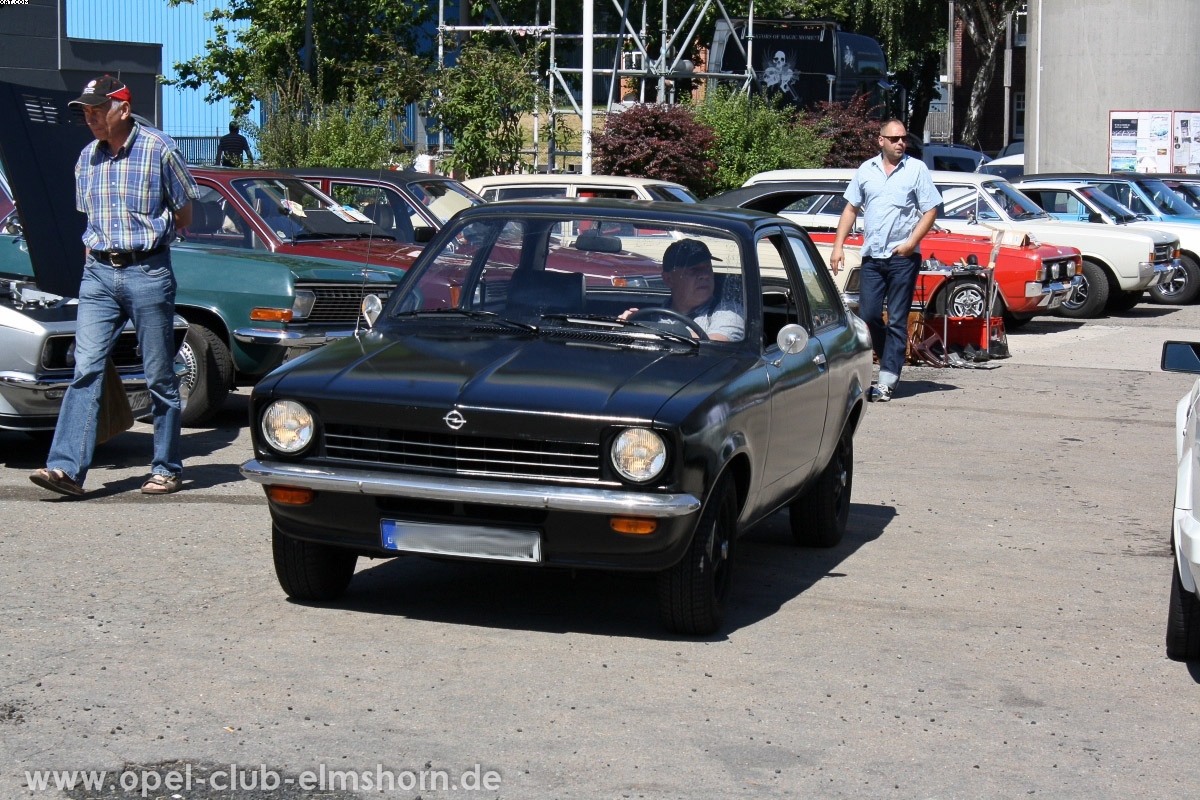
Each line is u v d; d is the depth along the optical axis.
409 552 5.51
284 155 22.14
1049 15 30.77
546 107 24.62
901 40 52.03
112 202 7.80
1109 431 11.52
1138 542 7.83
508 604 6.16
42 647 5.39
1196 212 23.39
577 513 5.30
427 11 34.91
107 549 6.88
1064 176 23.62
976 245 17.78
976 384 13.99
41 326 8.45
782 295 6.82
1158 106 29.91
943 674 5.43
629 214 6.55
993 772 4.48
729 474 5.76
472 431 5.36
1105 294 20.59
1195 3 29.70
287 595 6.14
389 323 6.38
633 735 4.68
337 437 5.56
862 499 8.77
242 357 10.32
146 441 9.86
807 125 28.08
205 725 4.66
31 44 36.12
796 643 5.75
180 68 36.84
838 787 4.32
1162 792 4.37
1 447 9.59
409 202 13.05
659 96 27.94
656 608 6.17
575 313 6.25
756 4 42.25
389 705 4.88
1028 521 8.28
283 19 34.84
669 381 5.60
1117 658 5.72
